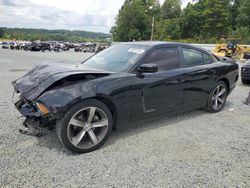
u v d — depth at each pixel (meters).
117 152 3.24
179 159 3.12
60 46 44.22
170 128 4.17
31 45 37.03
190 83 4.32
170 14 85.94
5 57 19.12
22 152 3.10
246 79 8.80
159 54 3.98
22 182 2.51
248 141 3.76
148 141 3.61
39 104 2.88
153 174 2.77
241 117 4.92
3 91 6.29
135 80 3.51
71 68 3.51
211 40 53.53
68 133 2.99
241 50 22.69
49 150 3.19
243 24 56.62
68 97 2.91
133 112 3.57
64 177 2.63
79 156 3.09
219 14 56.91
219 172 2.87
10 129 3.78
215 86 4.94
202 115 4.96
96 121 3.25
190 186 2.58
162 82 3.83
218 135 3.95
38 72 3.52
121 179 2.65
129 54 3.93
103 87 3.18
